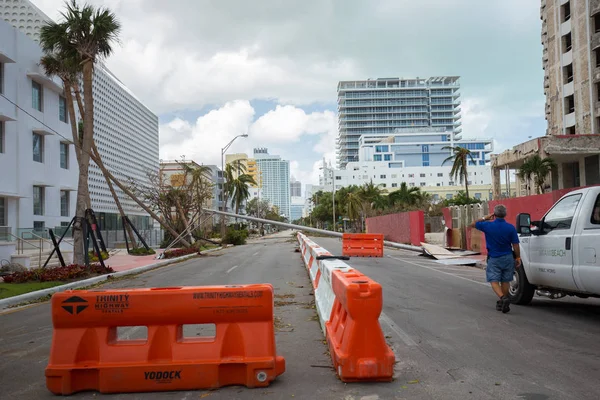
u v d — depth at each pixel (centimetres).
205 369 479
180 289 491
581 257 743
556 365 534
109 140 4616
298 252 3000
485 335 680
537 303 958
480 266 1806
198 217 3888
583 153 3206
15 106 2788
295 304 980
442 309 891
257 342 488
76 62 1928
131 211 5203
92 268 1769
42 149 3098
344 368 485
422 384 479
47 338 766
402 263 1978
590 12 3462
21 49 2858
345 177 14325
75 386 480
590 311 865
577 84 3631
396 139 17900
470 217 2417
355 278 543
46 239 2802
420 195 7094
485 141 17888
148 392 477
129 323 484
